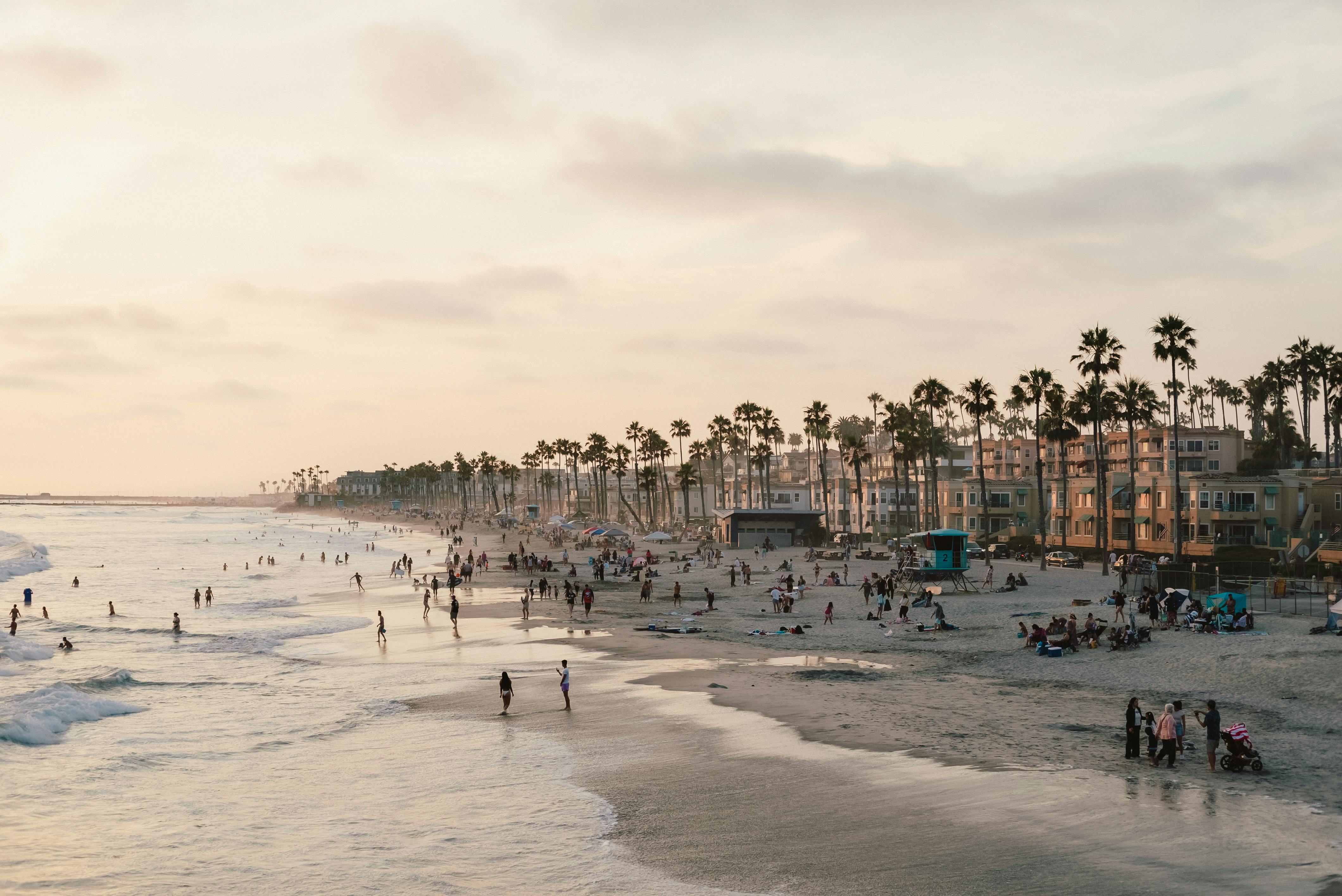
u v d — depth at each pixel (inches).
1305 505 3641.7
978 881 661.3
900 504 5802.2
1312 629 1689.2
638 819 836.6
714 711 1289.4
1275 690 1306.6
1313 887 623.5
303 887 700.0
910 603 2487.7
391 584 3873.0
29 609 3065.9
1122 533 4175.7
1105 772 934.4
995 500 5014.8
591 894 672.4
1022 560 3858.3
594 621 2468.0
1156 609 1888.5
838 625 2242.9
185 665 1861.5
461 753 1114.7
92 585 4060.0
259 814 886.4
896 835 765.9
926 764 981.8
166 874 729.6
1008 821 786.8
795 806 851.4
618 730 1202.6
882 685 1473.9
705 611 2578.7
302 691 1562.5
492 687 1561.3
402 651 2007.9
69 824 861.8
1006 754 1013.8
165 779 1020.5
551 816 856.9
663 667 1701.5
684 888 677.3
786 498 7470.5
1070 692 1390.3
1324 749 1002.7
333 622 2586.1
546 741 1160.2
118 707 1409.9
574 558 5098.4
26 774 1042.1
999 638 1932.8
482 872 723.4
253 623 2591.0
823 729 1160.8
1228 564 2805.1
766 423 6565.0
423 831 827.4
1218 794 845.8
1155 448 4975.4
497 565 4798.2
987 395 4500.5
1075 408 4092.0
